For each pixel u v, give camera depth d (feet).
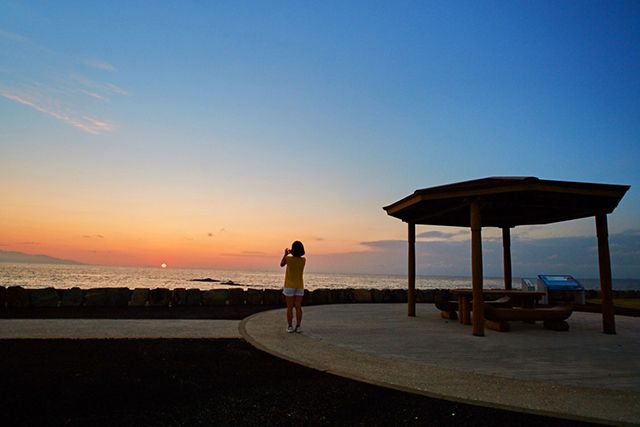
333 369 16.38
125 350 18.57
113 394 12.71
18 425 10.22
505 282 41.06
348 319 32.71
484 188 26.45
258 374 15.52
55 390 12.87
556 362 18.53
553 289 47.85
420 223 39.63
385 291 53.21
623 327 31.42
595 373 16.62
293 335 24.02
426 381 15.06
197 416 11.18
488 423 11.24
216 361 17.26
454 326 29.94
